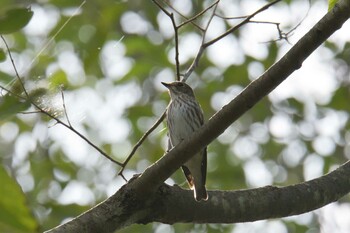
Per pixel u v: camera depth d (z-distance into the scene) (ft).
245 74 47.42
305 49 19.67
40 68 36.09
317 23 19.54
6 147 44.45
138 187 21.59
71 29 38.73
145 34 47.83
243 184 44.04
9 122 44.34
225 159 46.21
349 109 48.24
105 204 21.27
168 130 33.99
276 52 46.88
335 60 48.44
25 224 11.14
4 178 11.25
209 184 43.73
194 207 22.94
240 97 20.38
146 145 45.32
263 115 48.75
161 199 22.36
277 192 24.23
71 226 20.24
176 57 25.22
